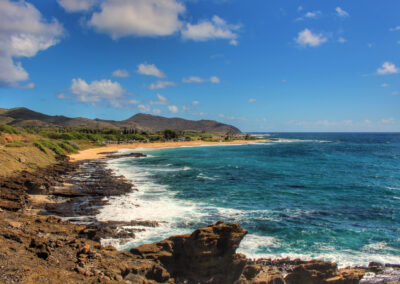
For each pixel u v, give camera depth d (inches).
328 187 1457.9
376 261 636.7
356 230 826.8
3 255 455.8
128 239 716.0
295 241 741.9
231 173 1936.5
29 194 1154.0
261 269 569.6
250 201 1156.5
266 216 950.4
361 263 626.8
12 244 513.7
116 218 893.2
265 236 775.1
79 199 1133.7
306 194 1293.1
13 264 427.5
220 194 1279.5
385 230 829.8
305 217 946.1
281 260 624.1
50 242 574.9
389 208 1064.2
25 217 765.3
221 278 508.1
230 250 511.2
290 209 1041.5
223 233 521.7
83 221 855.7
